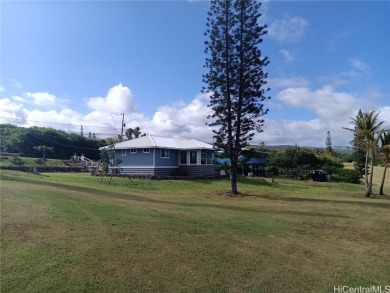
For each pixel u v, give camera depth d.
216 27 22.44
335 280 5.76
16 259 5.63
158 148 30.70
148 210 10.98
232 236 8.08
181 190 22.48
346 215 12.73
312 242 8.09
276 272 5.94
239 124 22.48
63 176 27.20
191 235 7.86
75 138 58.34
